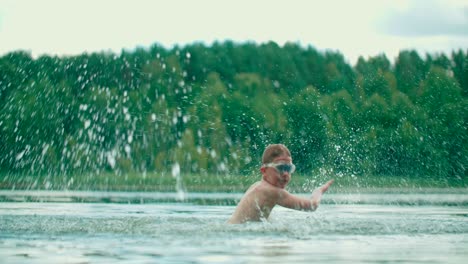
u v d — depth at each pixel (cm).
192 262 293
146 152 2638
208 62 3666
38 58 2783
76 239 382
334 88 3812
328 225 469
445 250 349
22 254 320
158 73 2966
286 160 507
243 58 4053
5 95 2727
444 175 2783
